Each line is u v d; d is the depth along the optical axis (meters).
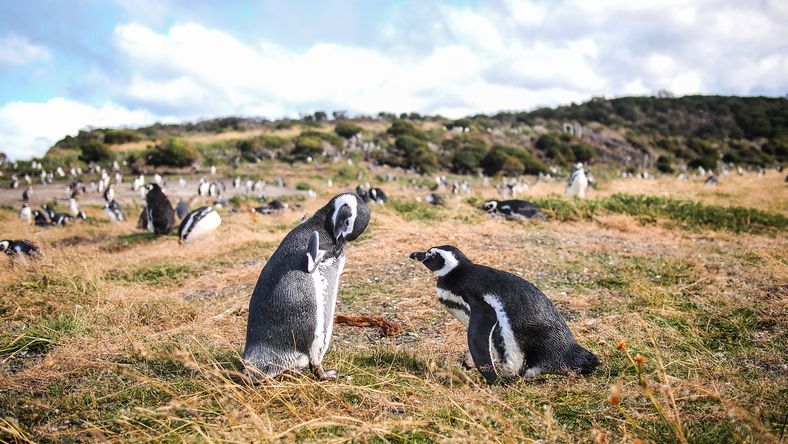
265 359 3.76
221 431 2.99
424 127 84.94
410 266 7.89
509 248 8.88
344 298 6.46
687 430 2.97
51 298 6.38
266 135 67.56
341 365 4.32
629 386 3.69
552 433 2.98
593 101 118.44
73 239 14.12
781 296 5.74
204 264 8.88
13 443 3.22
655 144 87.19
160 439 3.12
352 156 60.44
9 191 35.53
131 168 48.81
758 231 11.10
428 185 43.19
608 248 9.01
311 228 4.11
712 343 4.65
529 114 111.31
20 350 4.96
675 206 12.70
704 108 107.81
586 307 5.81
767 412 3.22
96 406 3.68
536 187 28.92
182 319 5.77
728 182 31.08
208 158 54.84
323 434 3.14
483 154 61.50
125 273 8.27
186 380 3.99
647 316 5.36
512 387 3.77
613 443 2.94
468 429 3.13
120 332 5.16
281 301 3.78
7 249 8.84
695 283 6.41
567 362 3.96
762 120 98.25
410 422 2.93
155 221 12.65
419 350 4.72
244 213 19.30
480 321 4.05
